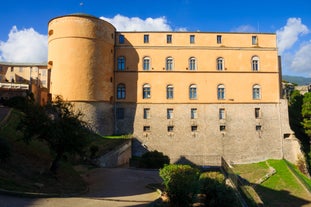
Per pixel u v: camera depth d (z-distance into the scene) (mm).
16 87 51250
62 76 46250
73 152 24281
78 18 47062
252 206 24484
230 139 50062
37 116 22766
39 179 20953
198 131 49938
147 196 21234
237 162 49500
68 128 23422
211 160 49094
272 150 50531
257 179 41281
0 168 19578
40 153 26906
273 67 52969
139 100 50344
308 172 47344
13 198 16406
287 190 38094
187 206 18438
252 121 51031
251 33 53562
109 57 49719
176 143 49312
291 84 96438
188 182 18469
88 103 46125
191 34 52562
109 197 20375
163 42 52000
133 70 50969
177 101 50594
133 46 51531
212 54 52281
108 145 41406
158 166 37938
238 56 52656
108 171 33062
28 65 85750
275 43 53625
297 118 62125
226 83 51719
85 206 16875
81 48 46625
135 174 31859
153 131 49531
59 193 19453
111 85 49938
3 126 28562
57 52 47094
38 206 15500
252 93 51875
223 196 19203
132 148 48594
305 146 58406
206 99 50969
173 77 51188
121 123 49750
